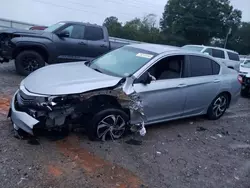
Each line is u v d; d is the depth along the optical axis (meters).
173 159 4.01
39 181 3.06
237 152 4.64
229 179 3.72
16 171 3.17
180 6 58.62
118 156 3.83
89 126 4.04
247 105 8.44
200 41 59.38
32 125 3.53
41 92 3.66
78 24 8.55
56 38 8.05
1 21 21.11
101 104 4.14
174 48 5.27
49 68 4.63
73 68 4.64
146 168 3.64
